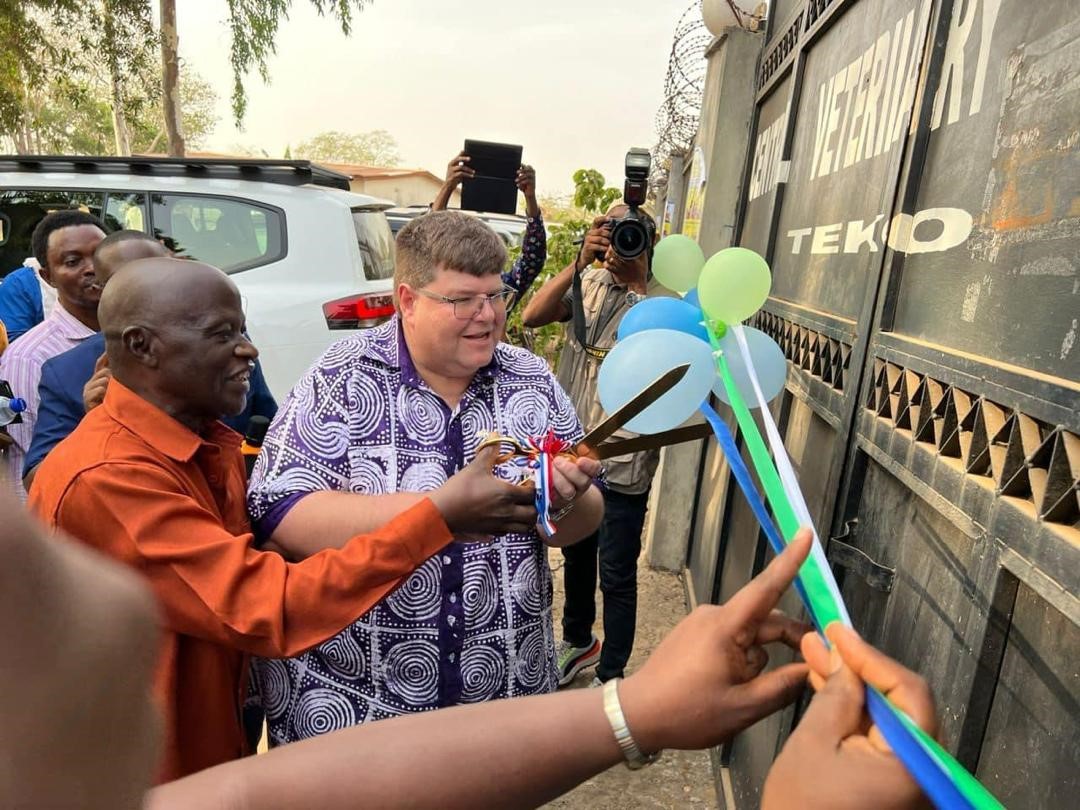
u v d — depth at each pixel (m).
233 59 13.70
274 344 4.43
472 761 0.68
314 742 0.72
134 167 4.66
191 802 0.67
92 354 2.09
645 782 2.61
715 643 0.65
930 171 1.38
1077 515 0.83
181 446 1.36
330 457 1.50
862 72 1.86
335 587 1.22
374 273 4.89
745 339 1.20
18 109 15.27
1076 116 0.91
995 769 0.96
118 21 13.61
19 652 0.36
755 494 0.82
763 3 3.77
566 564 3.15
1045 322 0.94
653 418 1.18
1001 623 0.97
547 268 7.04
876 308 1.52
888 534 1.40
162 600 1.24
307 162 4.75
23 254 4.62
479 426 1.60
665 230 5.93
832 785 0.50
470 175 3.28
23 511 0.38
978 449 1.04
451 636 1.49
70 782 0.38
